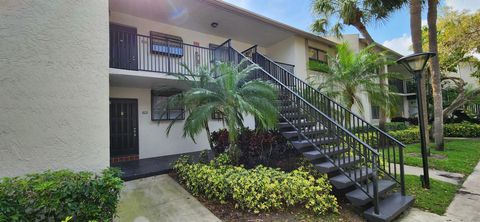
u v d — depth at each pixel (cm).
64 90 347
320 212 380
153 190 501
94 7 381
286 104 625
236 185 408
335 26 1094
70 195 273
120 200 445
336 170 460
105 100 382
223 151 636
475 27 1099
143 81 724
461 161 726
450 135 1416
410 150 906
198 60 847
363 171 465
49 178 289
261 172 455
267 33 1044
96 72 376
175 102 561
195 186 477
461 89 1312
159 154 848
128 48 684
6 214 244
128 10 768
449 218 367
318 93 694
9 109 311
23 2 325
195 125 483
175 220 367
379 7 945
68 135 347
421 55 483
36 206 256
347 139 471
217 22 899
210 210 403
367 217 359
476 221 355
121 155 770
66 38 352
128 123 794
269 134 656
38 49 331
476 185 517
